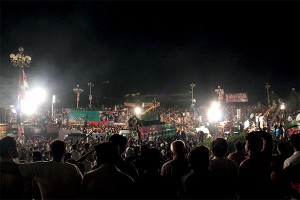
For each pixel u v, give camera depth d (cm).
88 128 3962
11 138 517
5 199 483
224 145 601
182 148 598
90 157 1230
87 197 463
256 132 625
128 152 1350
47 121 4366
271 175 540
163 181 466
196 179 463
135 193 461
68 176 525
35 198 584
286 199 540
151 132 3247
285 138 1599
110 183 463
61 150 542
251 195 525
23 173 503
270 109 3803
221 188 465
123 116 4516
